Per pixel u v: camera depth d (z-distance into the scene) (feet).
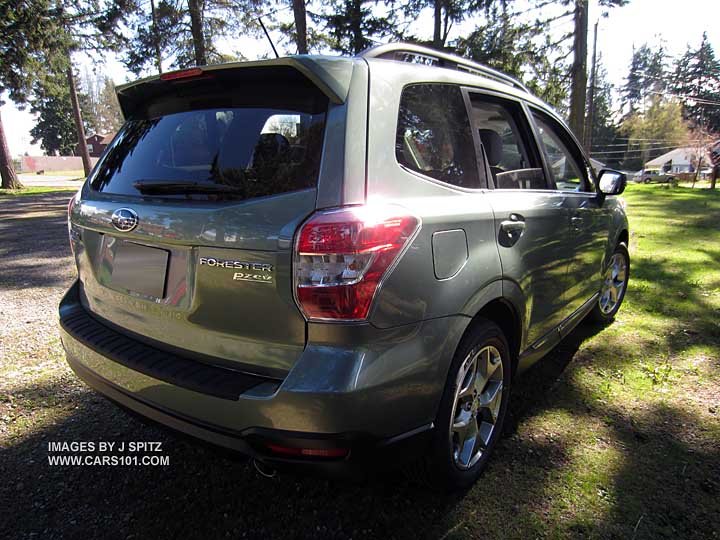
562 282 9.39
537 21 53.83
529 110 9.20
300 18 48.01
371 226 4.98
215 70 6.05
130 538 6.24
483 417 7.56
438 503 6.81
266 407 5.05
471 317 6.31
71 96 89.35
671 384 10.12
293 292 5.00
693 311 14.47
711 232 28.30
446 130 6.77
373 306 5.02
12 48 65.31
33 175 161.48
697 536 6.18
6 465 7.66
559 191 9.60
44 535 6.27
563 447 8.03
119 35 69.41
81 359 7.07
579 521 6.44
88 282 7.61
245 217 5.24
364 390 4.95
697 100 197.77
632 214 38.34
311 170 5.22
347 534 6.29
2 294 16.65
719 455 7.79
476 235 6.51
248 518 6.58
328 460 5.09
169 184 5.98
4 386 10.11
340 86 5.42
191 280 5.74
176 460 7.86
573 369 10.86
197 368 5.80
